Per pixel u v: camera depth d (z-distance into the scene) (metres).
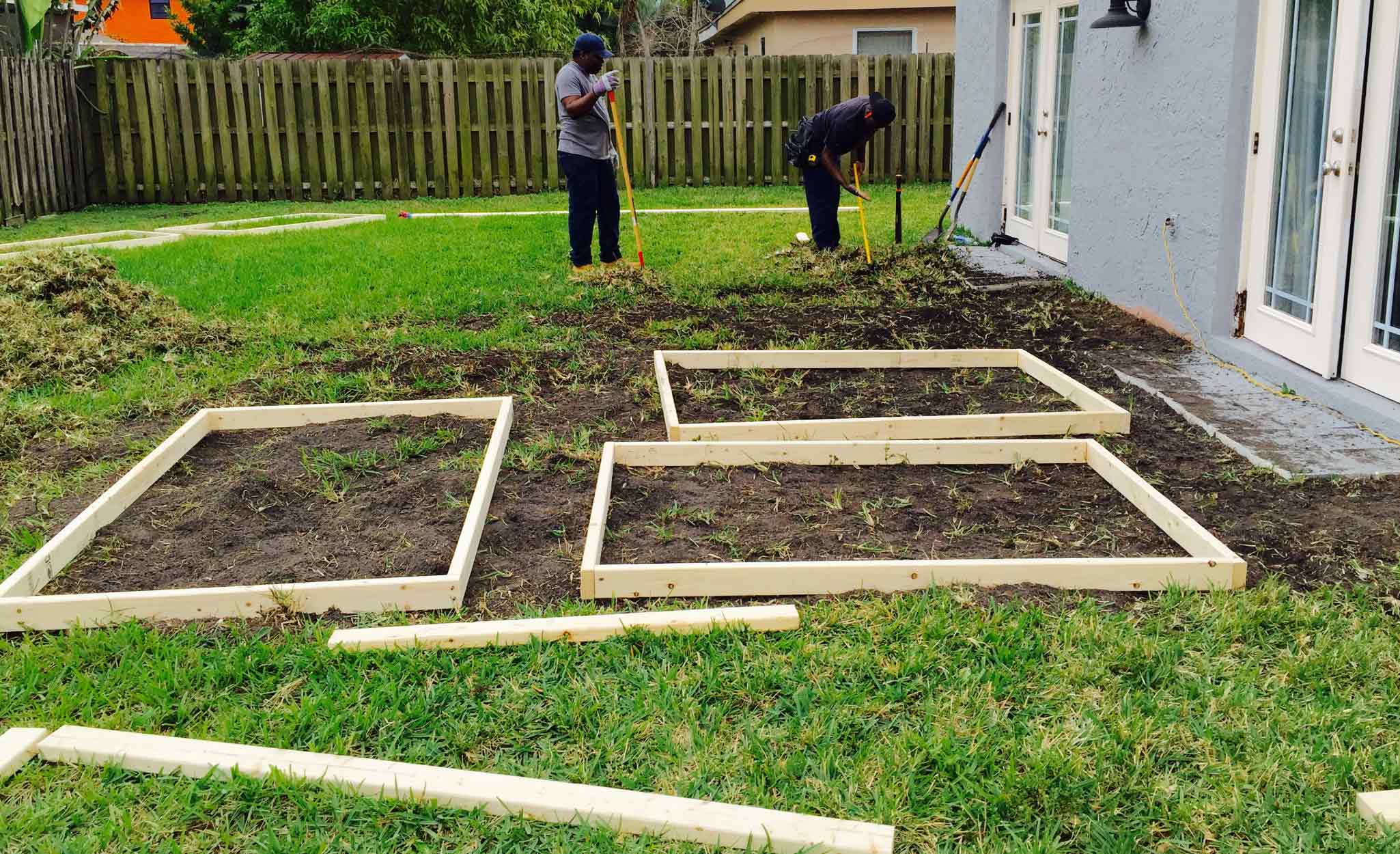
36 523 4.02
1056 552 3.75
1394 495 4.14
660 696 2.86
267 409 5.02
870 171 15.93
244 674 3.00
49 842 2.33
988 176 10.29
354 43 19.70
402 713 2.80
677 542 3.82
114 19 33.44
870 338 6.56
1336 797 2.48
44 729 2.68
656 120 15.76
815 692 2.86
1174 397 5.34
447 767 2.62
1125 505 4.15
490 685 2.93
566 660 3.03
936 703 2.82
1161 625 3.19
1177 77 6.35
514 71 15.30
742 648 3.07
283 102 15.10
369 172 15.41
